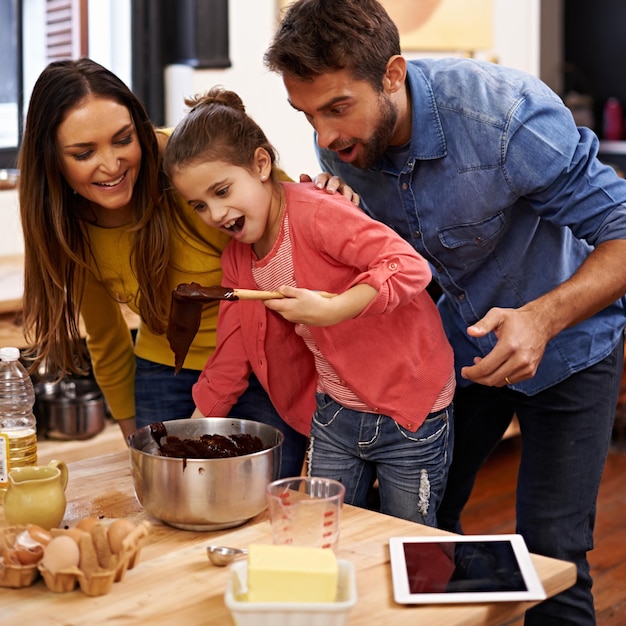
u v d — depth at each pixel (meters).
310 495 1.40
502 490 3.67
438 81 1.78
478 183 1.77
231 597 1.15
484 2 4.36
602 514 3.43
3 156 3.52
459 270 1.92
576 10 5.78
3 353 1.73
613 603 2.79
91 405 2.98
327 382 1.83
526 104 1.73
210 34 3.53
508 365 1.61
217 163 1.65
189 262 1.98
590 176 1.73
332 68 1.58
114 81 1.78
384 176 1.86
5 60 3.50
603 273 1.67
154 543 1.43
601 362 1.90
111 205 1.82
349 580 1.21
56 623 1.20
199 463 1.42
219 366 1.86
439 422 1.80
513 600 1.22
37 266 1.93
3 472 1.64
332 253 1.68
